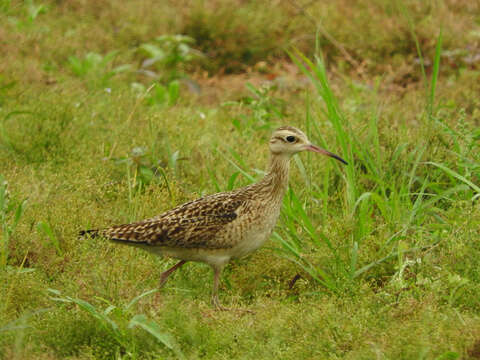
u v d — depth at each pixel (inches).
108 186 490.3
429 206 459.2
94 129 585.3
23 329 326.3
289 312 337.4
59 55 790.5
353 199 449.4
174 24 865.5
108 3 917.2
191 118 616.1
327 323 325.1
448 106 621.9
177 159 509.7
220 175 520.7
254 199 398.0
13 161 532.7
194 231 383.6
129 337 328.2
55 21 869.8
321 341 316.2
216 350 322.0
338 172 483.2
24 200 426.6
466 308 359.6
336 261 394.0
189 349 324.8
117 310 328.8
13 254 411.2
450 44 820.0
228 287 409.7
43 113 572.1
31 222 426.3
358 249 406.9
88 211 446.9
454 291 357.4
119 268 379.6
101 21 878.4
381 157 518.3
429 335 311.0
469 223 387.2
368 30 858.8
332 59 848.9
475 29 870.4
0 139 554.9
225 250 393.1
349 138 472.4
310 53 855.7
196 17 861.8
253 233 395.9
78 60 743.7
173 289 377.4
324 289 392.8
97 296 354.3
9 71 698.2
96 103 641.0
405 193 462.0
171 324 331.3
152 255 423.8
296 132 407.5
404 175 469.1
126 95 657.0
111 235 384.8
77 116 589.3
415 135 545.0
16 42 780.0
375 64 806.5
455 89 709.9
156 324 316.5
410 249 395.2
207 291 407.8
